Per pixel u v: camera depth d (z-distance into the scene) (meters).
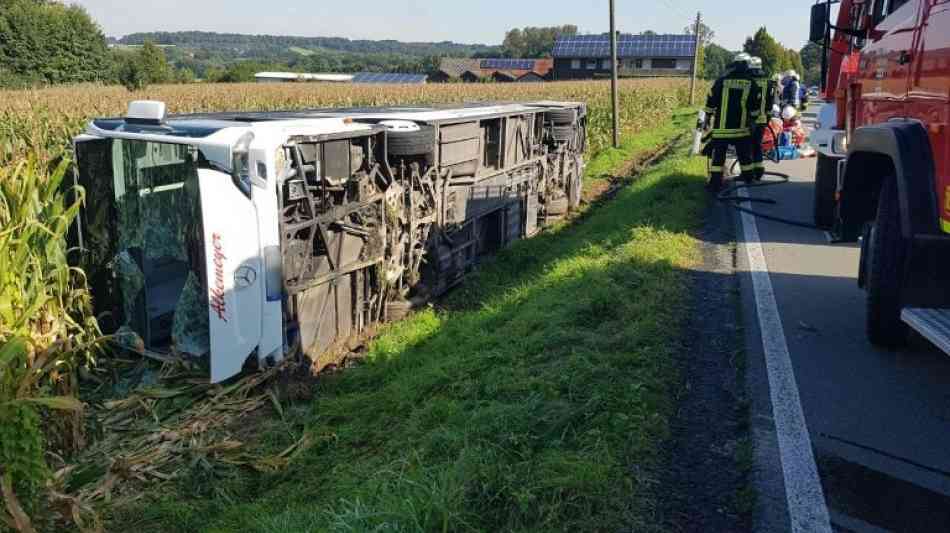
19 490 3.70
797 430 4.22
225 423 5.25
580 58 81.88
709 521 3.37
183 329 5.80
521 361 5.20
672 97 41.53
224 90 33.12
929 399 4.70
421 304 7.82
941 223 4.33
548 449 3.85
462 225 8.61
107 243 6.15
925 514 3.46
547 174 11.76
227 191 5.25
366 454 4.64
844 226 6.08
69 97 23.97
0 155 13.28
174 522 4.21
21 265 4.33
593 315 5.84
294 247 5.79
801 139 17.45
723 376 4.93
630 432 3.96
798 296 6.79
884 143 4.84
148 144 6.11
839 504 3.52
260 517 3.99
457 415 4.48
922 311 4.77
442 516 3.32
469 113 8.57
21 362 3.84
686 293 6.69
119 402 5.43
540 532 3.21
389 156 7.04
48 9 64.75
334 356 6.45
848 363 5.25
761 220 10.24
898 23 5.46
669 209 10.30
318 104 29.44
